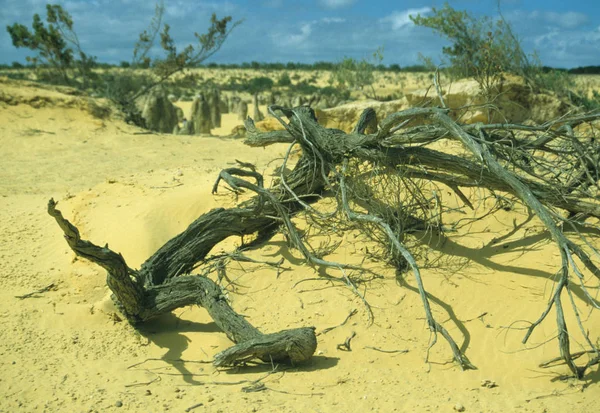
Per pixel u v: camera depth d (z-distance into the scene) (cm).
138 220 959
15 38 2888
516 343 693
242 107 4175
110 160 1811
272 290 805
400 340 709
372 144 818
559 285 625
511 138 811
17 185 1477
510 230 859
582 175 855
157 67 2794
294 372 659
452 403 583
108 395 599
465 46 1598
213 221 876
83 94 2375
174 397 599
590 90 2431
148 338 755
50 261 944
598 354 607
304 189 916
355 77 3216
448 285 773
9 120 2077
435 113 726
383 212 844
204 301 741
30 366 667
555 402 586
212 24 2777
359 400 591
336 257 846
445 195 939
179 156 1880
